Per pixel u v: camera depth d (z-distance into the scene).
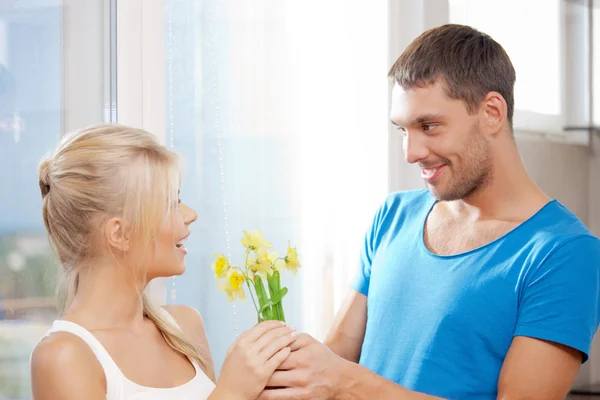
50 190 1.19
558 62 2.12
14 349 1.49
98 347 1.13
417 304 1.32
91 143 1.17
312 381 1.18
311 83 1.95
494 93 1.24
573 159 2.12
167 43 1.74
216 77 1.81
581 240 1.19
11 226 1.48
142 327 1.24
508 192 1.28
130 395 1.14
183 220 1.25
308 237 1.95
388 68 2.07
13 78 1.48
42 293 1.52
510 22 2.13
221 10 1.82
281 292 1.25
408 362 1.30
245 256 1.25
